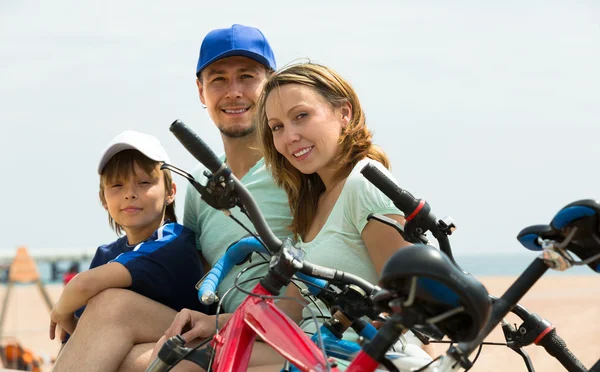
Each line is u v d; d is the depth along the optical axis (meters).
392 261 1.49
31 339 12.73
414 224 2.03
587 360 5.98
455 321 1.52
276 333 1.86
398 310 1.52
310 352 1.79
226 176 1.85
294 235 2.98
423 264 1.45
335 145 2.80
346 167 2.84
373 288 1.96
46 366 8.90
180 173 1.92
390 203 2.61
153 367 2.03
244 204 1.87
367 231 2.62
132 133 3.43
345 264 2.68
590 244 1.72
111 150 3.36
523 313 2.13
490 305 1.50
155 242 3.20
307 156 2.77
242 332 1.95
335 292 2.01
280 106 2.77
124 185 3.38
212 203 1.88
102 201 3.56
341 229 2.70
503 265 82.75
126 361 2.83
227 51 3.40
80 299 2.98
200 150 1.83
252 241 2.34
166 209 3.63
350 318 2.01
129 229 3.44
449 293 1.47
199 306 3.28
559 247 1.67
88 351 2.79
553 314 10.45
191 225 3.54
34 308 23.86
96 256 3.57
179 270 3.19
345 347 2.18
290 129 2.76
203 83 3.54
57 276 41.97
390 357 2.22
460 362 1.60
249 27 3.56
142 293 3.09
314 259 2.73
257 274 3.15
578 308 11.06
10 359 8.44
